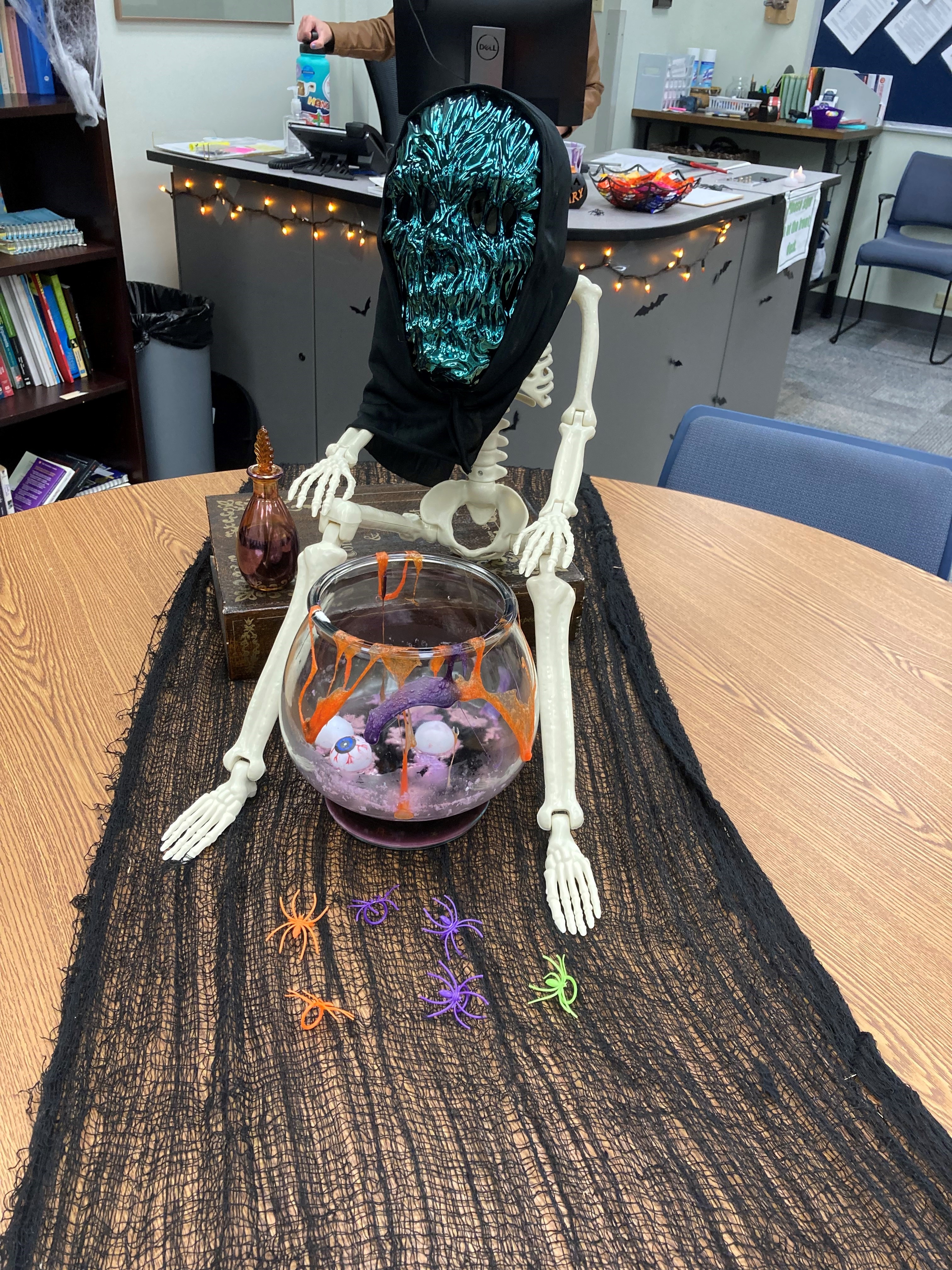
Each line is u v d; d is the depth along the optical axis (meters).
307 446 3.07
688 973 0.64
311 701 0.64
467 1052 0.58
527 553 0.77
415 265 0.75
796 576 1.15
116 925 0.65
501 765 0.66
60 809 0.75
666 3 5.05
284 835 0.74
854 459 1.36
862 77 4.96
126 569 1.07
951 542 1.28
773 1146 0.54
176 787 0.77
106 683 0.89
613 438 2.65
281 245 2.77
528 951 0.65
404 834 0.71
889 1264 0.48
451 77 1.97
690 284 2.59
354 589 0.74
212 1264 0.47
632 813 0.78
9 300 2.32
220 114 3.18
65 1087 0.54
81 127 2.24
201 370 2.82
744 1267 0.48
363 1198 0.50
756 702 0.92
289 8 3.23
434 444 0.83
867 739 0.87
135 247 3.12
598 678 0.94
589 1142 0.53
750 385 3.28
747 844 0.75
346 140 2.55
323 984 0.62
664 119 4.91
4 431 2.72
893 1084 0.57
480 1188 0.51
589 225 2.24
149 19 2.84
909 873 0.73
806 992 0.62
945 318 5.19
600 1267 0.48
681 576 1.13
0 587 1.03
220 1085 0.55
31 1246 0.47
